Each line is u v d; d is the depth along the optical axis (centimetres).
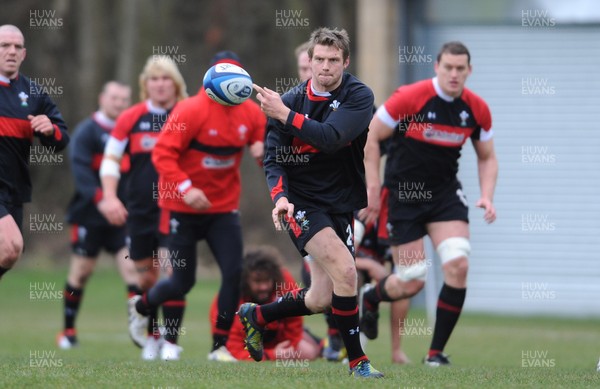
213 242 2967
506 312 6241
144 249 3378
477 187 6338
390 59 6222
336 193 2142
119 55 8738
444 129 2766
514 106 6412
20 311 6081
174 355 3012
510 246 6306
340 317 2088
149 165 3344
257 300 2972
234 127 2912
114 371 2145
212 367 2320
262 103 2025
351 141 2127
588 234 6278
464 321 5500
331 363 2767
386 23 6200
